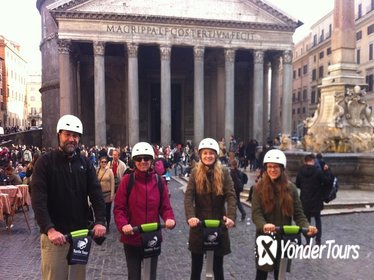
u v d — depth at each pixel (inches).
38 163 158.7
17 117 3321.9
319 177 312.7
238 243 341.1
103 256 313.6
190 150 1333.7
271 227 165.2
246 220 438.6
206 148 190.2
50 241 155.9
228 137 1556.3
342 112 598.2
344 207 456.8
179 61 1902.1
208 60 1823.3
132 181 185.2
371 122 619.8
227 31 1565.0
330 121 606.2
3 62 2844.5
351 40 607.8
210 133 1835.6
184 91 1924.2
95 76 1467.8
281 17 1600.6
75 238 147.0
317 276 254.1
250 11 1588.3
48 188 159.3
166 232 395.5
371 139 594.2
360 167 549.0
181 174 1013.8
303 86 2706.7
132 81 1488.7
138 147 184.7
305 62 2677.2
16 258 311.4
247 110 1974.7
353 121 603.5
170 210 187.3
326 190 316.8
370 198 486.3
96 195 165.0
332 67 622.8
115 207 183.8
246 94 1975.9
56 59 1987.0
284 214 181.9
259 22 1576.0
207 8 1562.5
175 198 632.4
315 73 2497.5
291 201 182.1
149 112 1903.3
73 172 162.1
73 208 161.9
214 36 1556.3
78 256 147.0
